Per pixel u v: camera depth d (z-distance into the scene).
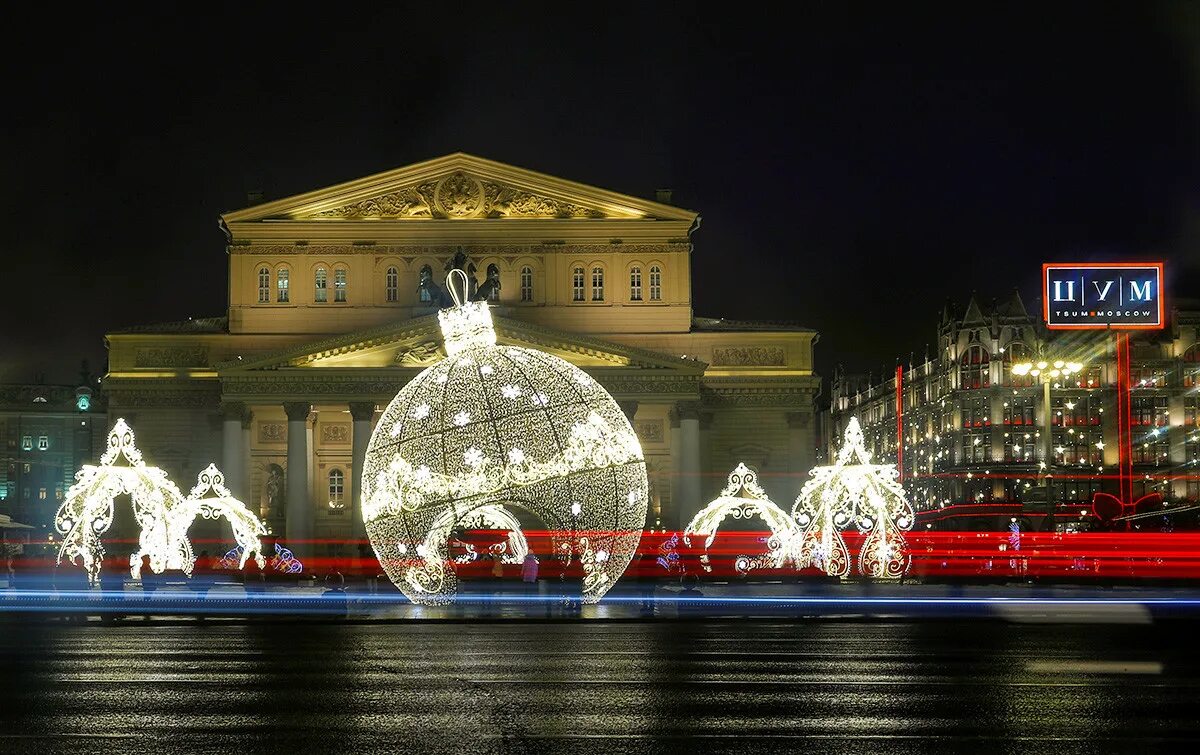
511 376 47.56
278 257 107.12
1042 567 80.06
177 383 107.06
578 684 25.86
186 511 59.16
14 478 181.25
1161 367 163.12
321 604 57.25
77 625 45.81
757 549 104.19
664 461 107.31
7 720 21.17
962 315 171.00
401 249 106.81
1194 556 86.38
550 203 107.69
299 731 20.05
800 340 109.19
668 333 107.75
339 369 101.19
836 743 18.89
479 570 74.50
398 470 47.06
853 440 58.19
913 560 93.69
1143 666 29.03
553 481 46.53
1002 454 163.00
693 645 35.50
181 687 25.55
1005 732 19.86
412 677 27.28
